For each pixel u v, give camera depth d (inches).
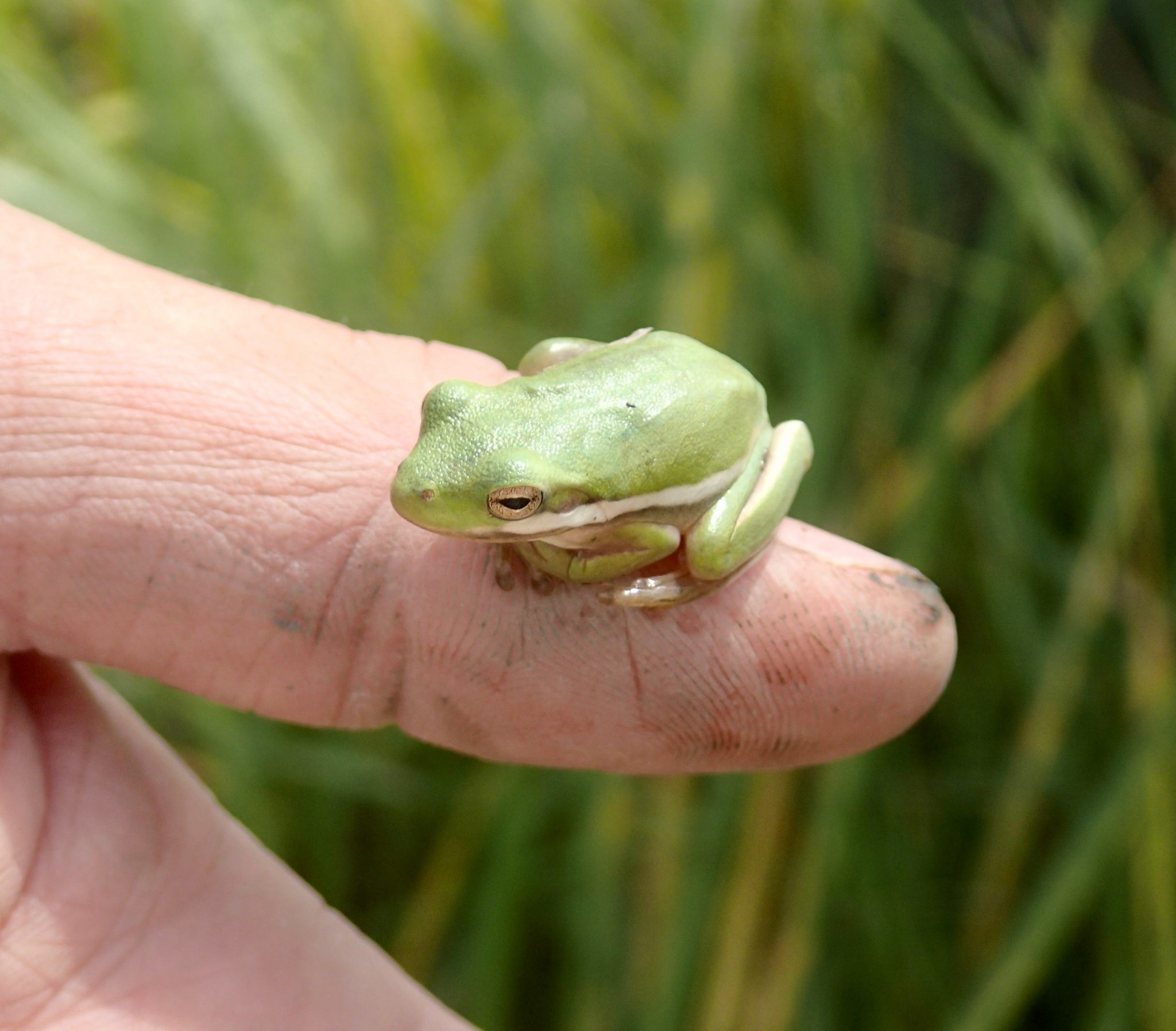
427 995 5.7
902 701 5.6
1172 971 6.5
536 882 7.1
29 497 5.4
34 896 5.4
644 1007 6.7
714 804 6.7
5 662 5.5
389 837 7.2
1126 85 7.3
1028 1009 7.1
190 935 5.5
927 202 7.3
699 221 6.7
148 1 6.6
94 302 5.5
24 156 6.6
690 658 5.5
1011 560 6.9
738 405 5.6
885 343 7.2
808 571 5.5
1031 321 7.0
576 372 5.5
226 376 5.5
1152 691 6.8
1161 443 7.0
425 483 5.3
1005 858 6.8
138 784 5.6
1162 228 7.1
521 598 5.5
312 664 5.5
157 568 5.5
